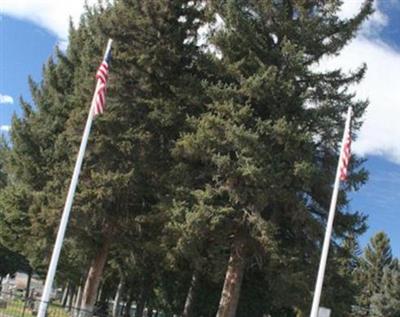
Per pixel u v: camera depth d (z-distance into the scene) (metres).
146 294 42.44
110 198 25.69
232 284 24.50
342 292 26.91
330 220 18.39
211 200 23.73
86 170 26.44
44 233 27.97
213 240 24.80
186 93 26.55
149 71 28.06
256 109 25.58
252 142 22.98
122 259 35.44
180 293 38.31
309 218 24.03
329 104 25.94
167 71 28.14
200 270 26.66
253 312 34.97
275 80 24.22
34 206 28.84
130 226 26.94
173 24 28.83
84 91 27.50
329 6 26.81
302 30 26.33
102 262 28.28
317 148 25.92
